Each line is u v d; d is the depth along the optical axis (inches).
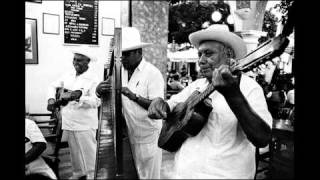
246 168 50.1
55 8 118.2
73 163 78.6
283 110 88.5
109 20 119.1
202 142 53.2
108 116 63.7
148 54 114.3
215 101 53.7
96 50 118.4
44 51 117.8
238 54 53.4
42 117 107.7
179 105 63.3
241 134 50.7
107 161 49.1
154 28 115.5
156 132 91.7
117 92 53.5
